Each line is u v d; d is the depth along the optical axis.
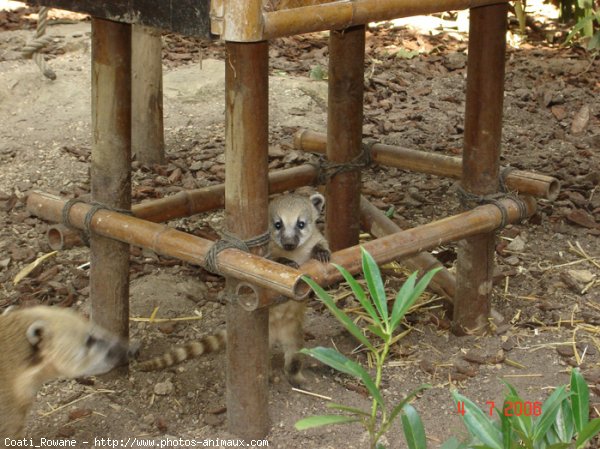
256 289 4.74
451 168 6.79
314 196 6.45
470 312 6.40
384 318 3.71
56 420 5.53
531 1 14.67
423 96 11.18
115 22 5.46
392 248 5.39
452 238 5.74
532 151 9.64
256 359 5.16
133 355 5.95
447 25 13.66
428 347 6.33
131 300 6.81
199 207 6.45
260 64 4.66
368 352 6.30
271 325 5.75
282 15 4.23
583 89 11.26
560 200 8.52
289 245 6.02
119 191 5.73
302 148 7.59
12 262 7.39
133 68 8.93
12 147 9.39
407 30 13.36
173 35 12.57
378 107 10.81
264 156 4.84
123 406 5.68
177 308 6.78
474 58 5.97
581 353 6.18
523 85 11.38
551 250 7.64
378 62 12.07
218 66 11.18
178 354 5.80
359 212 7.23
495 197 6.12
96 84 5.59
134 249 7.59
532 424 3.88
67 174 8.89
